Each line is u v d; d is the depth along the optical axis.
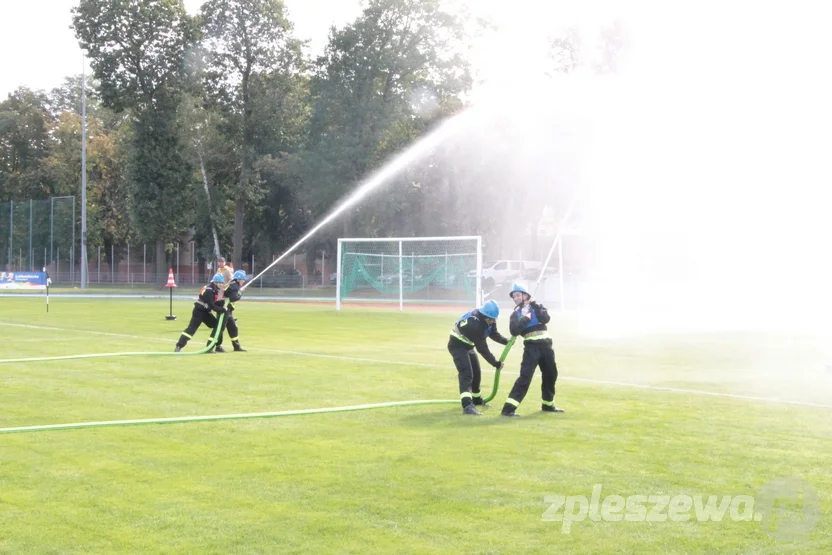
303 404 11.52
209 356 17.53
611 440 9.20
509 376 14.62
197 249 77.12
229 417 10.39
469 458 8.34
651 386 13.52
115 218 78.75
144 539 5.98
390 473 7.75
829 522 6.42
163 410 11.00
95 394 12.29
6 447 8.77
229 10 58.69
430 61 55.69
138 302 41.97
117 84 58.88
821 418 10.62
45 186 82.12
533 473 7.75
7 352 17.98
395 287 47.50
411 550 5.78
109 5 58.00
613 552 5.78
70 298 47.22
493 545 5.89
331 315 33.00
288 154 61.62
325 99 56.47
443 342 21.09
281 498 6.97
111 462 8.16
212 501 6.88
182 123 59.97
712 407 11.44
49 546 5.85
